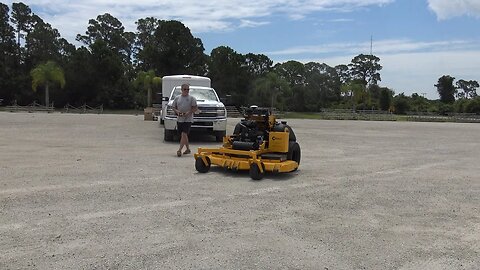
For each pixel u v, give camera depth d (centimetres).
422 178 999
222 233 570
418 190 862
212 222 616
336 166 1151
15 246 508
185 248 513
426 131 2802
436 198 798
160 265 462
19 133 1888
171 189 814
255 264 471
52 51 8244
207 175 964
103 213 646
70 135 1844
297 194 801
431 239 568
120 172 973
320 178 968
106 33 9844
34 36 8100
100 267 453
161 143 1599
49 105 6900
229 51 8338
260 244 533
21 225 584
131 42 10212
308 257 496
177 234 561
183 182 883
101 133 1980
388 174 1045
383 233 588
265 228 596
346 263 481
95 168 1019
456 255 512
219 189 827
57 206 679
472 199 795
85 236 545
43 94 7388
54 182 852
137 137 1816
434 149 1652
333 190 845
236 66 8294
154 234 559
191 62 8338
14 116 3578
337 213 681
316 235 572
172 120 1631
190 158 1209
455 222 647
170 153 1312
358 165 1178
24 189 786
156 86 7075
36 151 1298
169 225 597
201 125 1645
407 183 933
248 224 611
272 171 983
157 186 837
